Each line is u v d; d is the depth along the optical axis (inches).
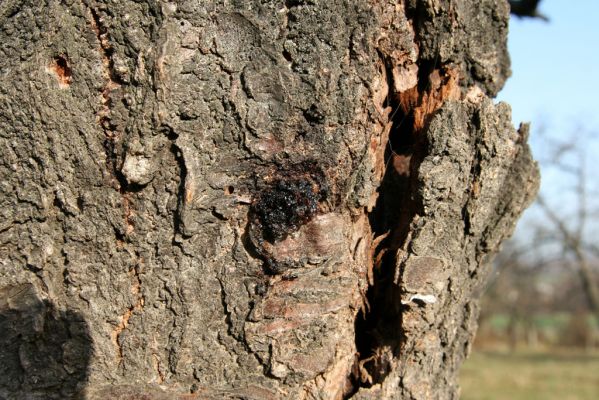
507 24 40.4
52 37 36.2
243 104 36.8
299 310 37.9
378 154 39.3
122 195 36.9
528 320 407.5
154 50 36.2
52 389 37.0
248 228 37.4
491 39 40.4
